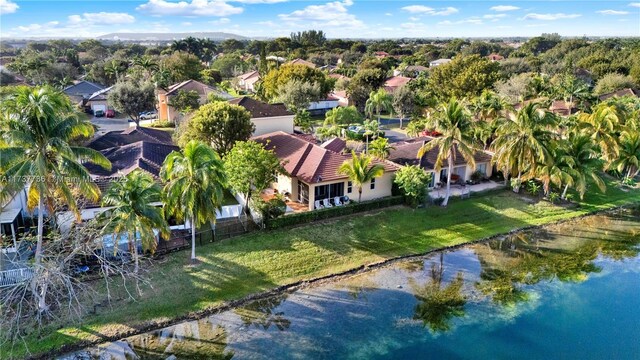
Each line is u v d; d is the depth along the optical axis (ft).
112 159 150.51
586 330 94.22
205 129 157.89
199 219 105.60
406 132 244.22
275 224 127.03
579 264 123.13
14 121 81.41
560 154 157.38
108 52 636.48
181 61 366.63
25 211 115.85
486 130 183.42
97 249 99.86
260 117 199.00
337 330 92.48
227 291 102.94
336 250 122.31
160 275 104.99
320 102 312.71
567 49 608.60
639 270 120.47
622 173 195.83
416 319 96.73
